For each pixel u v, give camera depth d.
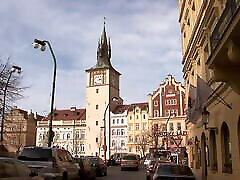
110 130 85.69
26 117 91.88
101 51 94.75
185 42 29.69
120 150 83.88
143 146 75.50
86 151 87.75
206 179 20.28
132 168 41.75
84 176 21.88
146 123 82.62
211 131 19.62
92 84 91.94
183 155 41.06
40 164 13.81
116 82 96.00
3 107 24.84
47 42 22.09
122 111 88.38
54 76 22.27
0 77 24.66
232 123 14.89
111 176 29.94
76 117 99.19
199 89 17.20
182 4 30.11
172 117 73.69
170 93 75.56
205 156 22.06
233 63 11.34
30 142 91.69
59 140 95.62
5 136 39.25
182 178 12.91
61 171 14.59
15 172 8.91
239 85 12.27
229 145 16.36
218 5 16.83
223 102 16.06
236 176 14.28
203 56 21.31
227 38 9.69
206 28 19.66
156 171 13.88
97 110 89.50
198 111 19.75
